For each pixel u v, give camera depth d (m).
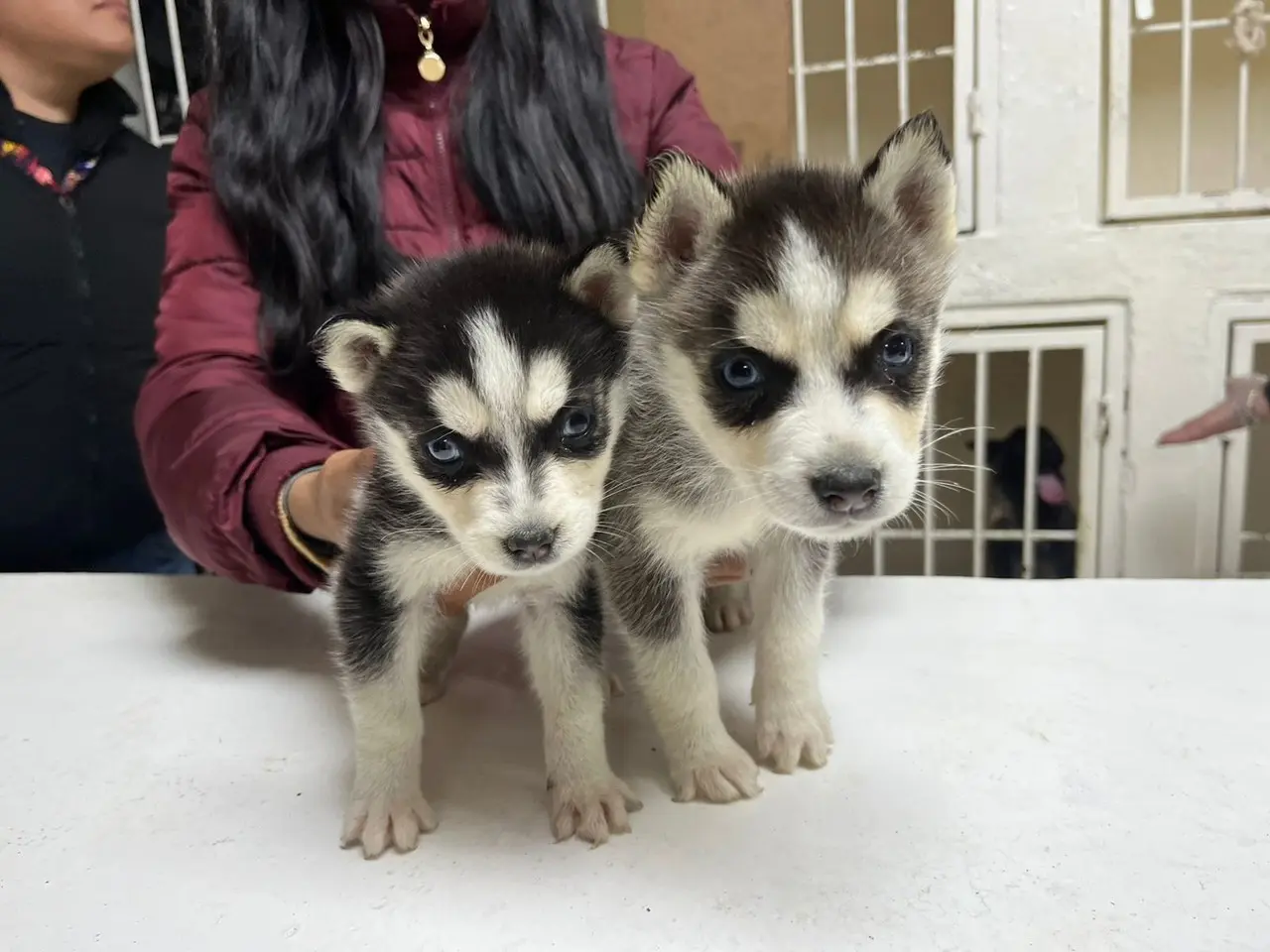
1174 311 0.85
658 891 0.33
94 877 0.35
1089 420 0.89
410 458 0.38
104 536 0.89
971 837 0.36
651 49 0.73
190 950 0.31
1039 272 0.86
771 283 0.37
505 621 0.58
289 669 0.52
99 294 0.87
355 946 0.31
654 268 0.41
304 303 0.58
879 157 0.40
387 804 0.37
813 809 0.38
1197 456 0.87
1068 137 0.83
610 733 0.45
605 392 0.40
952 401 0.97
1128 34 0.81
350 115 0.60
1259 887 0.32
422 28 0.62
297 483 0.49
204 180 0.64
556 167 0.59
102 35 0.81
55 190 0.84
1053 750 0.41
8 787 0.41
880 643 0.52
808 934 0.31
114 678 0.51
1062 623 0.54
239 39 0.58
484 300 0.38
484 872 0.35
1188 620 0.54
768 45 0.87
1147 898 0.32
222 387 0.57
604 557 0.42
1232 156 0.92
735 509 0.41
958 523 0.98
